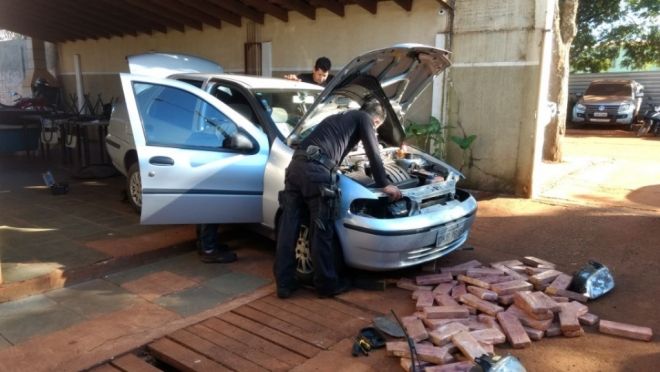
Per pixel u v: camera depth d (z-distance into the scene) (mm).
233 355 3117
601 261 4715
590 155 10891
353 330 3445
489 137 7094
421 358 2990
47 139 9484
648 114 14727
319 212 3732
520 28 6574
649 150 11742
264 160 4477
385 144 5023
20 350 3162
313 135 3875
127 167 6070
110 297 3975
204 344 3248
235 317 3637
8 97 15930
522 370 2570
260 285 4227
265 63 9398
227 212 4461
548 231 5582
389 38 7781
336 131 3838
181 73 5645
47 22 11742
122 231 5355
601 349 3197
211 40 10281
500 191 7145
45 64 14797
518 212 6281
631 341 3295
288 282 3934
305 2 8375
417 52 4227
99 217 5891
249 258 4871
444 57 4414
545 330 3350
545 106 6828
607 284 4004
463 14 6992
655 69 19922
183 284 4242
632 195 7188
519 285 3826
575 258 4805
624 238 5320
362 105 4449
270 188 4371
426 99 7551
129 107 4227
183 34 10844
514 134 6898
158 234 5254
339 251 3973
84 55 13656
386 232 3736
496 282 3939
